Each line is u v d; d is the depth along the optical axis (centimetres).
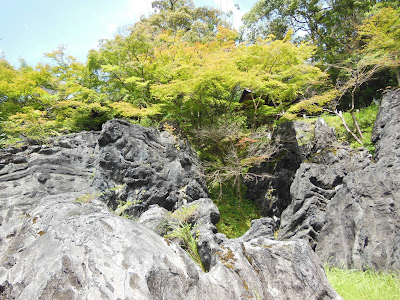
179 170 1011
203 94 1270
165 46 1477
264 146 1241
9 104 1312
